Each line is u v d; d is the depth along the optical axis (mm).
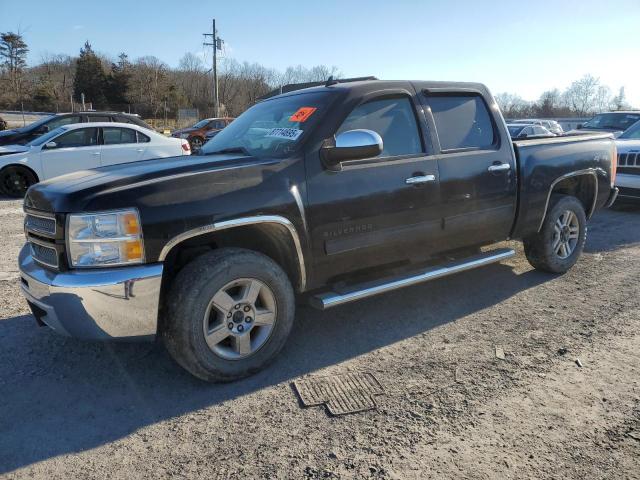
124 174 3148
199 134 28812
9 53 73875
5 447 2604
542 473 2338
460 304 4469
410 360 3461
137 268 2801
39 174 10555
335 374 3285
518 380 3166
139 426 2771
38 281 2924
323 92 3814
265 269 3191
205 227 2941
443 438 2607
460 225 4176
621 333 3826
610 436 2602
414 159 3865
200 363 3035
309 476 2355
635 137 9477
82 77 74438
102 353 3623
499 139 4477
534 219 4730
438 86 4215
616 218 8352
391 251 3830
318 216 3385
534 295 4656
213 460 2484
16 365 3451
